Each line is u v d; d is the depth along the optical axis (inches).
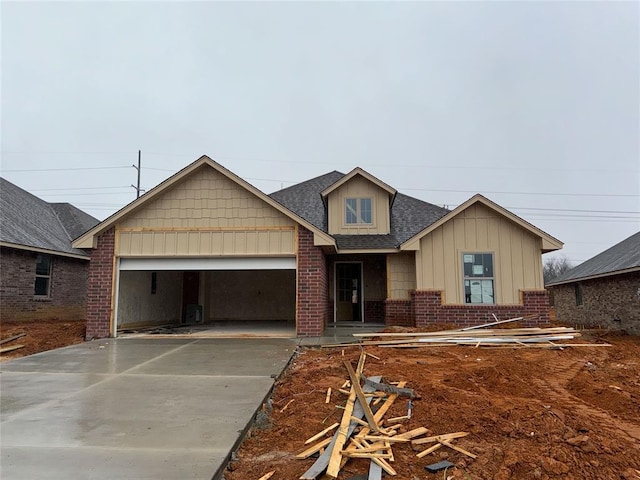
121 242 485.7
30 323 569.9
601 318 676.7
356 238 607.5
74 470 139.0
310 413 204.7
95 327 473.1
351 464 150.3
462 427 179.9
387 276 584.4
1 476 134.8
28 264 593.6
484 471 143.6
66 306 676.1
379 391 232.7
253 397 226.8
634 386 269.7
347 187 638.5
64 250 654.5
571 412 211.0
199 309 700.7
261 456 159.0
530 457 151.7
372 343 411.5
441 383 260.4
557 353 378.0
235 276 768.3
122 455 151.1
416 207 721.6
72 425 183.8
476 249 527.2
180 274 717.3
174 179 479.2
